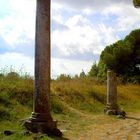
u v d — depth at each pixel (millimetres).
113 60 47438
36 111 13781
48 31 13961
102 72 48281
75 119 18656
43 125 13414
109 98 22969
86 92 26875
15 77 21594
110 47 49000
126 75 47000
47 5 13945
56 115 18922
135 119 20281
